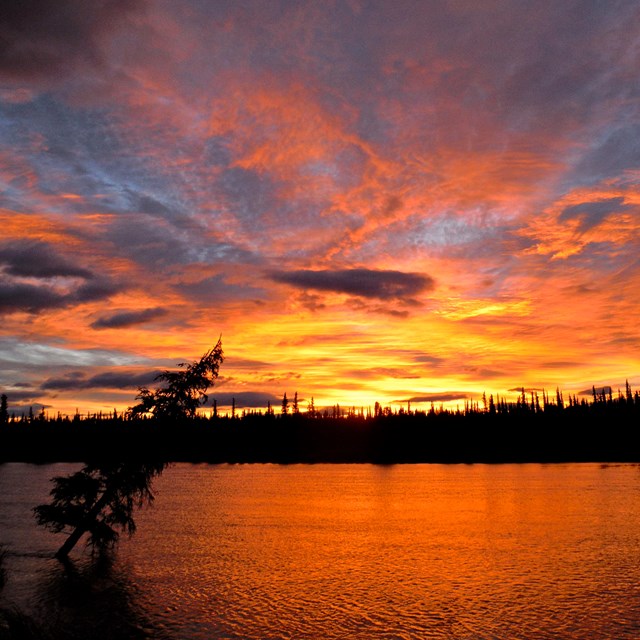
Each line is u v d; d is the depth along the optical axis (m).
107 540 29.72
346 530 40.09
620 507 50.41
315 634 18.73
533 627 19.39
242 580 25.73
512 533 38.25
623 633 18.72
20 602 22.08
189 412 30.94
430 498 59.22
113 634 18.64
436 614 20.78
